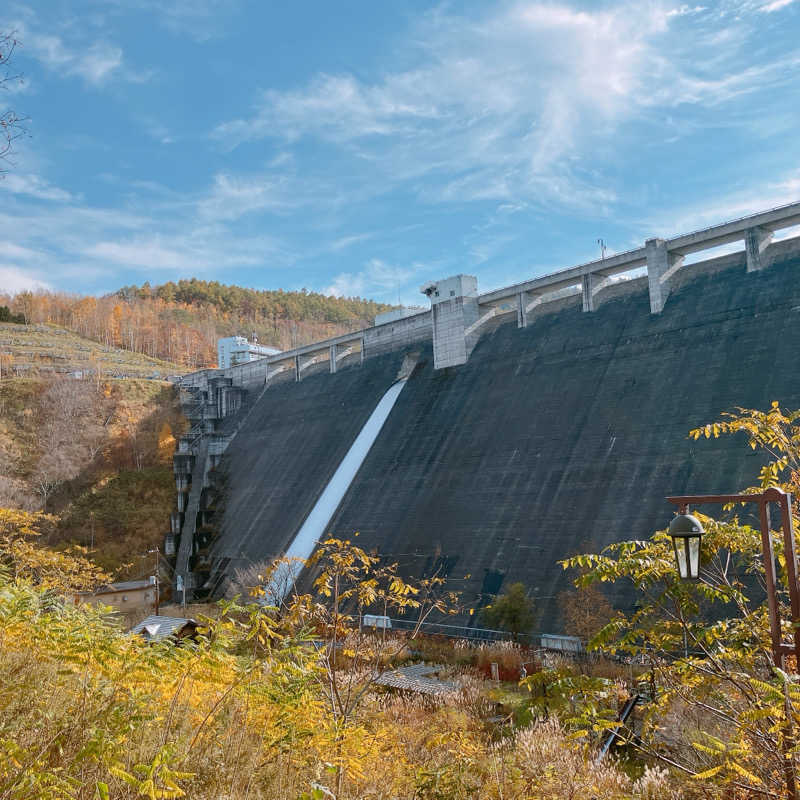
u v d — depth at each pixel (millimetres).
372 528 52781
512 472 46688
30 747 7652
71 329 168000
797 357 37656
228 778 8672
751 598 28500
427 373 64125
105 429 93312
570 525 40312
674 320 45969
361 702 13484
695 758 11898
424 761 13078
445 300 62906
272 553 59094
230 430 86500
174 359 167125
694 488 36438
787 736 8766
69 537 79125
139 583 59219
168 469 90375
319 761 9188
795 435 13672
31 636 10125
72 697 8977
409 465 55438
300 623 12477
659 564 10922
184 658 9906
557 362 51469
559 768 12453
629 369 45750
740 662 10453
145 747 8469
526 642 35500
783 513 9375
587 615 33094
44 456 86812
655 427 40969
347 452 64125
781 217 43094
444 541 46438
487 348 59719
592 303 53125
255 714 10258
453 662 35406
